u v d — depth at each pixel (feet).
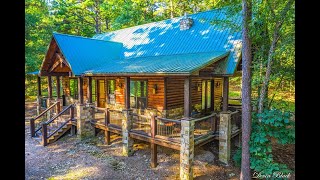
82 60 45.52
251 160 27.30
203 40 43.27
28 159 34.71
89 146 39.60
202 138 31.30
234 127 36.70
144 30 60.18
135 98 45.19
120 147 38.73
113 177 29.25
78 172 30.50
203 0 71.36
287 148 35.86
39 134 45.75
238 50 35.55
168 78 40.14
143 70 31.65
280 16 26.81
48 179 28.60
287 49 27.14
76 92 61.67
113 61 48.83
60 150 38.34
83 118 42.50
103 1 102.47
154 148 31.63
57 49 48.42
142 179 28.73
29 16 73.56
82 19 100.78
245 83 27.27
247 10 27.48
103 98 55.01
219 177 29.14
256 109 32.37
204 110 47.29
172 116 41.16
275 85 37.88
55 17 91.04
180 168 28.63
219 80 52.37
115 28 94.48
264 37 30.89
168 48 46.93
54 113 54.29
